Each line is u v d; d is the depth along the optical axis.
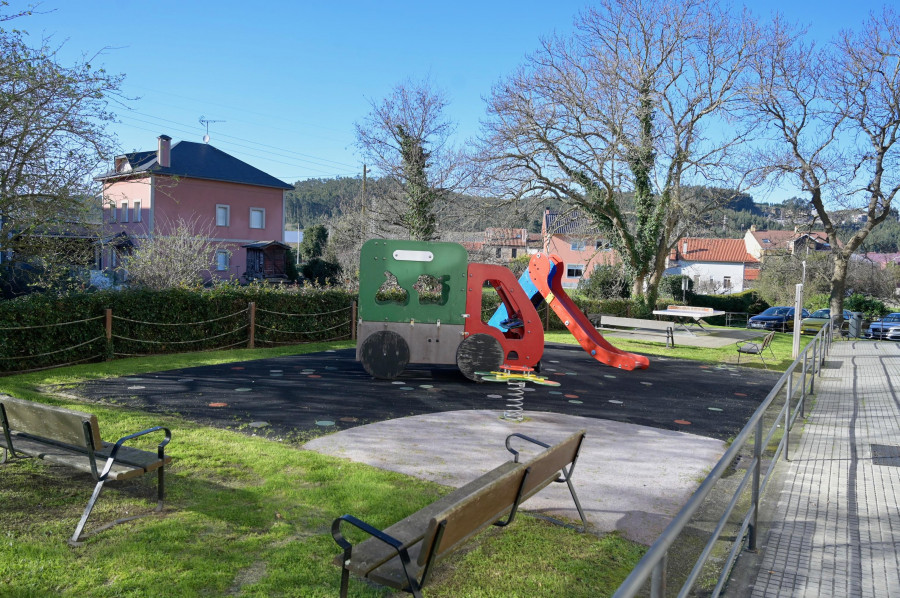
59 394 8.96
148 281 20.33
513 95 25.33
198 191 41.97
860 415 9.30
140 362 12.32
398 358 11.11
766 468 6.47
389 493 5.32
